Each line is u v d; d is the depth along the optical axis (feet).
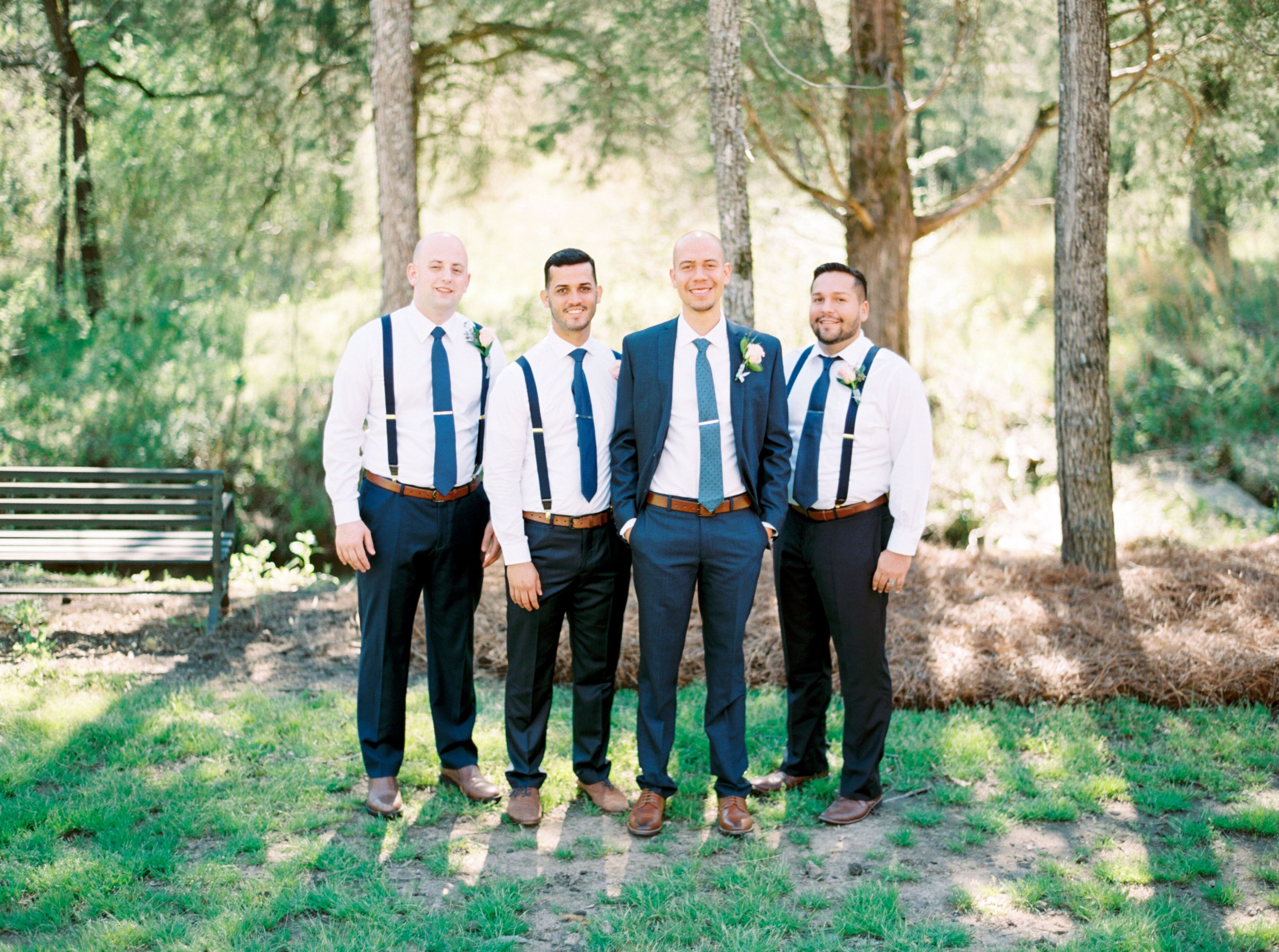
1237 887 9.62
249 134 30.73
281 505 33.35
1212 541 26.58
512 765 11.37
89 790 11.41
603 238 39.81
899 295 27.91
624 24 25.62
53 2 32.17
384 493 11.13
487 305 39.45
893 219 27.68
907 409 10.62
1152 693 14.17
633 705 14.57
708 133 27.66
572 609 11.26
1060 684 14.21
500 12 27.99
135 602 19.77
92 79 35.29
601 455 10.91
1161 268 37.58
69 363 33.78
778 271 37.93
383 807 11.14
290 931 9.03
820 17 25.32
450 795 11.69
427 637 11.76
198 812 11.04
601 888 9.75
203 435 33.60
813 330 11.05
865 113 25.59
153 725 13.37
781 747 13.03
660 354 10.55
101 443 32.81
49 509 17.22
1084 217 17.66
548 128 29.25
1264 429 31.55
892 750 12.81
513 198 35.29
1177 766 12.09
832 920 9.16
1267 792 11.58
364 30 27.68
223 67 30.60
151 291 35.40
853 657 10.95
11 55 32.17
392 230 22.70
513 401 10.63
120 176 34.19
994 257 42.80
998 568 19.10
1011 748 12.92
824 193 26.91
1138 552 20.31
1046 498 31.45
